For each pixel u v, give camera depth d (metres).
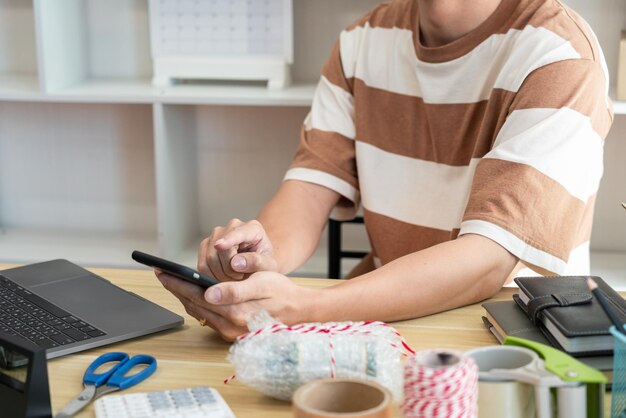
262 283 1.08
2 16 2.56
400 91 1.70
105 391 0.93
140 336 1.11
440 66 1.61
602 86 1.45
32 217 2.74
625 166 2.41
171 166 2.35
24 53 2.58
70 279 1.30
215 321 1.08
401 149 1.71
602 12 2.32
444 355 0.75
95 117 2.64
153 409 0.86
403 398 0.75
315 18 2.45
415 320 1.18
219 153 2.60
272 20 2.32
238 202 2.64
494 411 0.81
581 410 0.79
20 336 1.08
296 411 0.74
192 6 2.34
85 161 2.68
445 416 0.72
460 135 1.61
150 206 2.69
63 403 0.92
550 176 1.31
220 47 2.36
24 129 2.67
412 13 1.69
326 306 1.11
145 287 1.30
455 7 1.55
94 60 2.56
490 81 1.56
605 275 2.26
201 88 2.35
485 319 1.17
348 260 2.51
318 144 1.77
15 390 0.87
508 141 1.36
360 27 1.81
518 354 0.85
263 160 2.60
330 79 1.82
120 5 2.52
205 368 1.01
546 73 1.42
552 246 1.28
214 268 1.28
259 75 2.34
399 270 1.19
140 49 2.55
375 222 1.73
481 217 1.28
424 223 1.67
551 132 1.35
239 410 0.90
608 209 2.45
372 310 1.14
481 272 1.23
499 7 1.54
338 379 0.79
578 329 0.96
